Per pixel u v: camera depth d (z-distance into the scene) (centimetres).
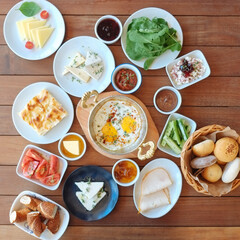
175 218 95
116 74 93
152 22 90
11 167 94
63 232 90
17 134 95
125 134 94
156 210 94
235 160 83
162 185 93
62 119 94
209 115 96
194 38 96
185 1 95
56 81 95
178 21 96
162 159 94
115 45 95
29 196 90
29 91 93
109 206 94
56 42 95
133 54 92
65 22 95
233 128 96
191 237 95
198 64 92
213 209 95
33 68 95
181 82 92
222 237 95
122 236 95
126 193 95
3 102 95
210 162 82
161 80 95
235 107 95
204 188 82
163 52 94
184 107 96
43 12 93
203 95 96
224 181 84
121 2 95
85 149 93
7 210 94
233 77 95
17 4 93
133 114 94
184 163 84
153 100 95
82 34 95
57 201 94
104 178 94
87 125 93
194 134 84
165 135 92
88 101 93
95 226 95
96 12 95
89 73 93
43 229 88
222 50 95
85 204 92
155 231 95
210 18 96
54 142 95
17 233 94
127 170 93
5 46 95
